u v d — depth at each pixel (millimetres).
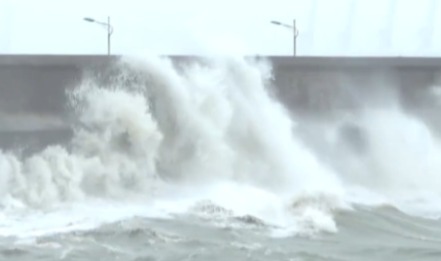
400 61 71688
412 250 44844
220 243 44406
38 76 57188
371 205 58188
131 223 47844
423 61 72438
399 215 55781
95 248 42438
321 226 50094
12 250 41500
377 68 70875
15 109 56375
